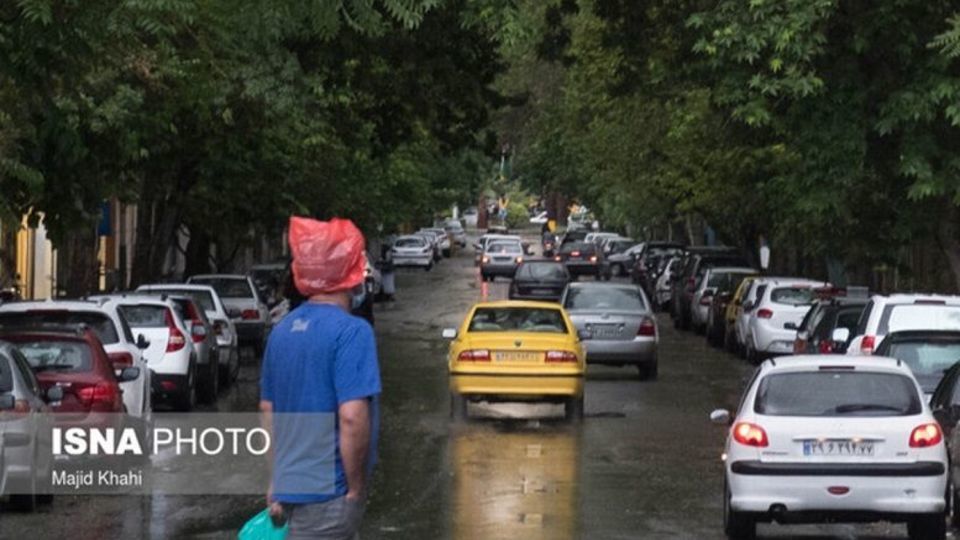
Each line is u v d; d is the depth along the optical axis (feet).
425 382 153.28
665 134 242.99
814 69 114.42
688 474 92.84
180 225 223.92
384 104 155.02
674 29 133.28
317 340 32.12
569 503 81.46
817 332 130.41
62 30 82.07
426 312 265.54
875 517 68.80
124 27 89.35
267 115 156.35
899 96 112.68
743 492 69.15
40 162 99.96
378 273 293.02
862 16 111.96
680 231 381.40
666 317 270.67
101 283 228.43
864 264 175.52
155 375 122.52
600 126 262.26
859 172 121.29
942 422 80.48
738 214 235.61
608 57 210.38
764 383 70.79
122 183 131.85
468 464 96.78
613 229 521.65
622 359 155.02
